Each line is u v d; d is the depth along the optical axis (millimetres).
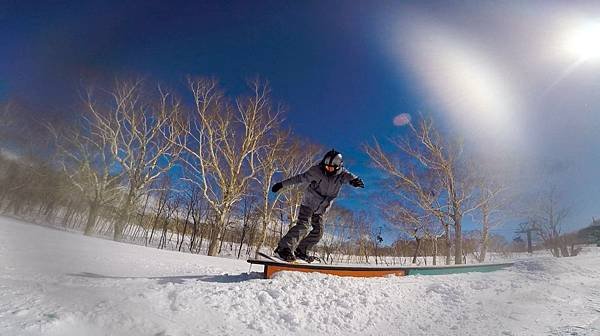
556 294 5008
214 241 18906
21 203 10359
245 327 3113
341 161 5316
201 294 3557
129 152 18016
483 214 13711
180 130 20266
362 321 3641
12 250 4973
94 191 14930
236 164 20594
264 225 21656
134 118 18031
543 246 8359
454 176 18047
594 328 3502
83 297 2955
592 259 7715
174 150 20453
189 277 5062
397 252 32188
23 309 2420
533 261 7336
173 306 3174
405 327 3555
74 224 17109
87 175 13438
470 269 7051
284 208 23750
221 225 19359
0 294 2686
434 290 4938
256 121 21406
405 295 4613
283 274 4684
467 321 3725
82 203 15094
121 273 5035
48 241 6707
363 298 4203
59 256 5262
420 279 5656
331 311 3752
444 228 20531
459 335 3307
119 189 18312
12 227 7559
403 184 21703
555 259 7398
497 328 3502
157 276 5180
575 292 5207
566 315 4004
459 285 5262
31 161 6711
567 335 3270
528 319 3801
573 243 7801
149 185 21172
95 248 7195
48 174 9805
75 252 6000
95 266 5137
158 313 2957
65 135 6559
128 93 16109
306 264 5199
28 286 3070
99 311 2670
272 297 3865
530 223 8492
